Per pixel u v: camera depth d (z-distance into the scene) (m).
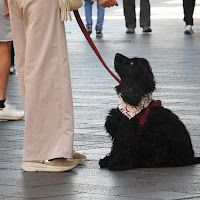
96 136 7.33
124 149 6.02
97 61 13.41
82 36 18.19
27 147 5.93
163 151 6.07
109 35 18.67
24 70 6.07
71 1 5.84
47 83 5.84
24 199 5.13
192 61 13.34
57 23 5.82
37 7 5.75
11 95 10.09
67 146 5.88
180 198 5.11
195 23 21.91
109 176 5.79
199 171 5.97
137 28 20.80
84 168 6.09
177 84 10.79
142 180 5.65
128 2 19.09
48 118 5.89
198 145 6.91
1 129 7.83
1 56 8.34
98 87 10.56
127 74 5.90
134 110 5.93
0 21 8.24
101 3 6.01
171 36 18.16
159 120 6.00
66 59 5.88
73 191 5.32
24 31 6.09
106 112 8.68
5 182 5.62
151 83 5.88
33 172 5.94
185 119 8.16
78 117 8.37
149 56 14.06
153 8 28.02
